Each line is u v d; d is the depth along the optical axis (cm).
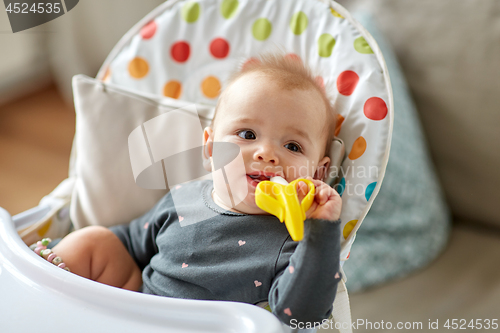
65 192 91
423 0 110
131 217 89
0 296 55
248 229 72
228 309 50
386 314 88
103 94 90
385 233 100
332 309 61
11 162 190
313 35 84
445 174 109
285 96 73
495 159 101
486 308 88
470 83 103
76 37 229
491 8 101
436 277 97
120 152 89
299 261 56
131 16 221
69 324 51
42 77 249
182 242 74
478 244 105
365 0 124
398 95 104
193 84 94
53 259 72
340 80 79
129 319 51
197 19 93
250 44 89
